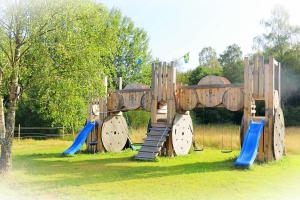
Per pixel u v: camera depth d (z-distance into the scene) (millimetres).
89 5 13930
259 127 15922
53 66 13383
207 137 25250
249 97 16484
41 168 15109
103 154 20484
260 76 16469
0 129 13578
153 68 19625
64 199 9641
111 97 21516
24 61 13336
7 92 13742
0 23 12922
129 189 10758
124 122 22672
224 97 17438
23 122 36750
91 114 21906
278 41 47688
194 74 51188
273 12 48531
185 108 18891
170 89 19000
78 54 13312
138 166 15578
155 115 19344
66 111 14008
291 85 42250
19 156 19344
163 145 19078
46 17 12953
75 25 13430
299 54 43562
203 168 14789
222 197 9758
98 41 14953
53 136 34156
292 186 11141
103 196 9891
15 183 11812
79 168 15078
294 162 16438
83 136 20859
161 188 10883
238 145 23391
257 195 10000
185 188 10875
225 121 42750
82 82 13578
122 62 43438
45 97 13547
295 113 39719
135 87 21250
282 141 17469
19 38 13086
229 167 14945
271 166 15055
